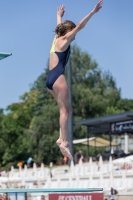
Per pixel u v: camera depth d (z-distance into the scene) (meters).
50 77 10.11
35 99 107.38
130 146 75.56
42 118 86.88
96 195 28.14
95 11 9.80
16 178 46.31
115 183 38.91
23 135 88.88
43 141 84.38
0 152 89.06
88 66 95.00
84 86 93.25
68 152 10.06
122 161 43.56
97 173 42.50
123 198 33.00
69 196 28.73
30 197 31.36
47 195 31.12
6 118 96.94
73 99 91.00
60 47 10.11
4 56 11.39
